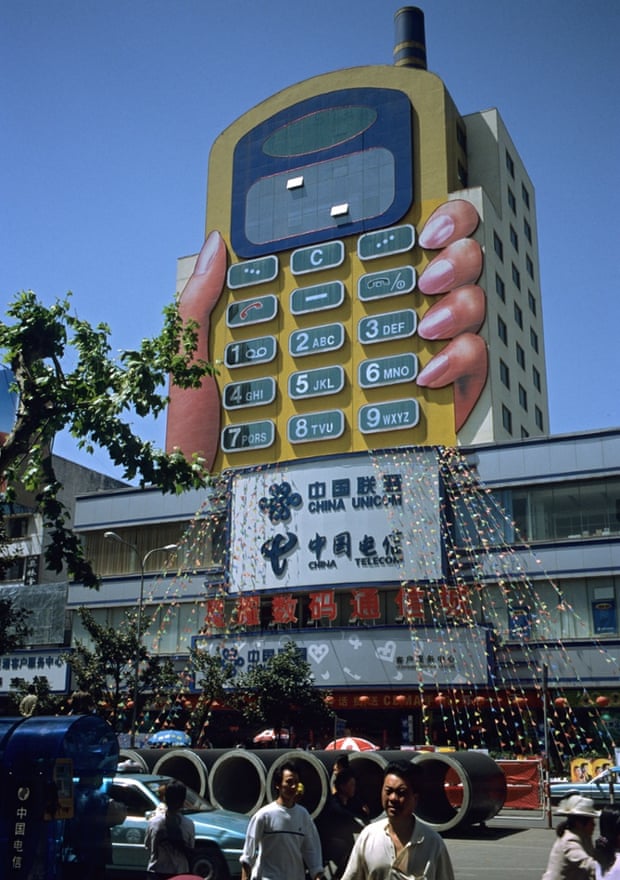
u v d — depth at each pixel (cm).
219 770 2228
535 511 4097
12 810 1008
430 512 4153
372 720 4238
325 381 5234
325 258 5431
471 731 3922
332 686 4081
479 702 3747
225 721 4075
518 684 3912
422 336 5062
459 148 5631
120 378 1759
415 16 6141
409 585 4103
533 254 6194
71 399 1723
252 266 5653
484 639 3888
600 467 4000
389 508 4219
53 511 1712
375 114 5547
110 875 1515
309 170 5659
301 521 4384
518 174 6141
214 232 5862
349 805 1057
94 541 5078
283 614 4325
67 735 1029
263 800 2158
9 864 991
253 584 4412
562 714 3859
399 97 5509
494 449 4212
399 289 5188
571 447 4075
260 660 4247
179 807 1122
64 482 5875
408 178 5350
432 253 5178
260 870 858
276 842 864
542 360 6012
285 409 5334
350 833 1042
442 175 5284
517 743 3859
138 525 4947
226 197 5912
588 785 2938
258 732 4338
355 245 5394
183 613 4697
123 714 3928
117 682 3812
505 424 5028
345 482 4334
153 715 4491
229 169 5962
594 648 3841
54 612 5069
